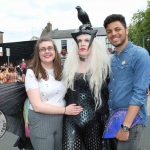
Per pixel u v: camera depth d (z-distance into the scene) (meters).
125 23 2.20
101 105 2.30
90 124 2.27
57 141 2.33
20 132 2.52
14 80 9.44
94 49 2.34
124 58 2.14
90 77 2.29
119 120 2.12
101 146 2.33
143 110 2.15
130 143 2.12
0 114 2.36
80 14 2.38
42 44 2.27
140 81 2.01
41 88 2.22
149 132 4.61
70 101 2.31
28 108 2.44
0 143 4.21
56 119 2.26
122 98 2.13
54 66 2.34
